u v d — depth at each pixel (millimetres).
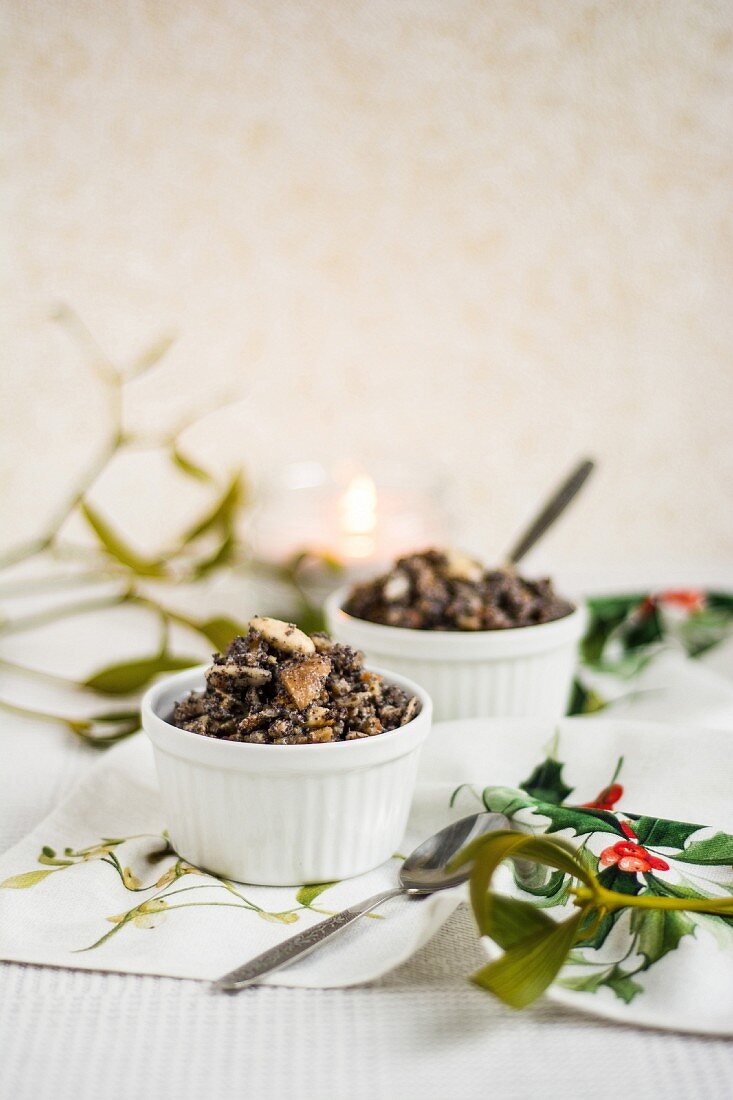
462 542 980
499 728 589
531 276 930
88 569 925
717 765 565
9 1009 464
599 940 480
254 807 513
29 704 696
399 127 877
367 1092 438
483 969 449
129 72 836
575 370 960
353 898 516
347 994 471
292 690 522
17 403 892
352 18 849
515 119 890
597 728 585
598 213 922
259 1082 441
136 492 925
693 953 468
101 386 899
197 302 894
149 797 576
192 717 536
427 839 552
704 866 510
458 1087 439
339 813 518
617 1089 438
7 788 599
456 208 903
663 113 906
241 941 489
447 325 929
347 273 905
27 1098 435
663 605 796
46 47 825
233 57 843
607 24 877
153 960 479
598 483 994
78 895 508
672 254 943
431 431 952
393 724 538
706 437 998
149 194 863
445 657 618
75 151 846
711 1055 448
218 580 896
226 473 930
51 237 862
